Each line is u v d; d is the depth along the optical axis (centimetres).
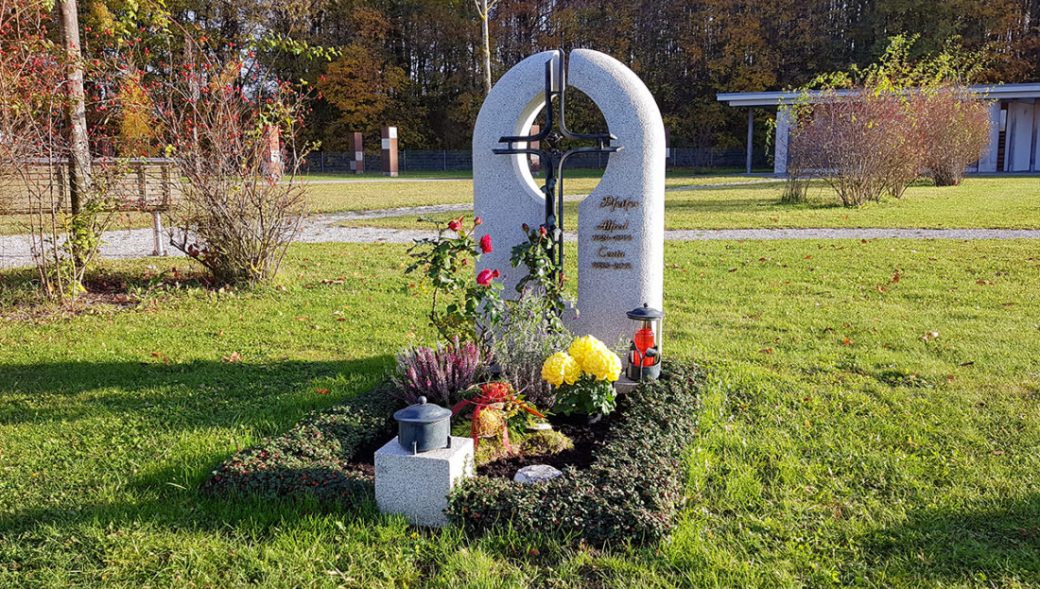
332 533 302
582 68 479
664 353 566
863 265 927
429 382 420
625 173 476
